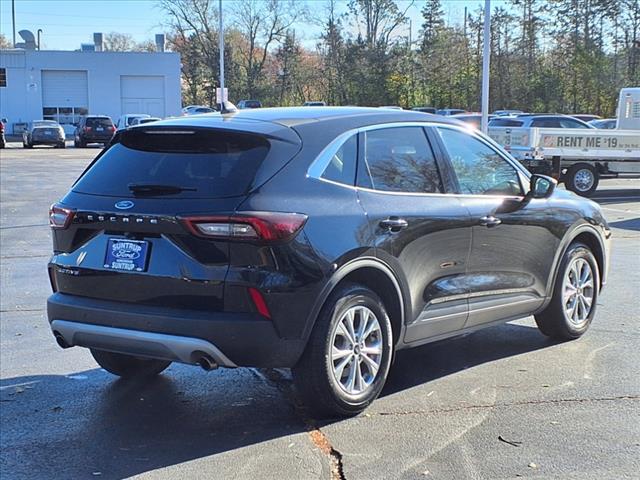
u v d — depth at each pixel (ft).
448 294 16.97
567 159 60.39
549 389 16.83
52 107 179.11
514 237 18.52
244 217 13.42
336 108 17.28
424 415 15.37
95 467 13.29
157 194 14.28
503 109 182.39
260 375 18.43
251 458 13.50
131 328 14.15
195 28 242.37
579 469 12.78
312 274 13.98
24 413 15.94
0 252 35.58
